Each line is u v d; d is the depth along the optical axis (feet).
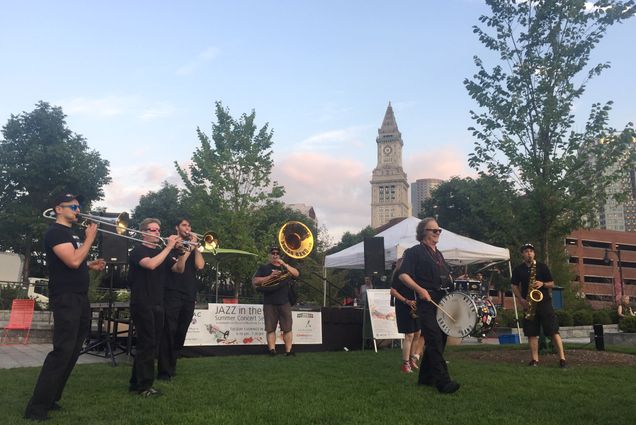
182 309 21.52
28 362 29.01
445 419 14.44
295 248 31.81
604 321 71.46
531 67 32.73
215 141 73.41
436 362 18.66
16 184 148.25
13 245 146.00
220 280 80.79
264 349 33.58
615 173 31.76
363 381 20.40
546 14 32.12
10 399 16.74
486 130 34.42
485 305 19.76
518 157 32.83
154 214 169.99
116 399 16.75
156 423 13.67
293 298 31.60
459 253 42.39
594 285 271.49
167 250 18.02
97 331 33.88
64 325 15.06
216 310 32.48
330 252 153.48
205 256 50.34
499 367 24.64
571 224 32.50
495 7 33.81
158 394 17.37
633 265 295.89
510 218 34.01
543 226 32.96
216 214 70.69
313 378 21.07
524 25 33.50
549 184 32.19
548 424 14.06
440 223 161.58
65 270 15.40
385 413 15.05
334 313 37.17
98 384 19.57
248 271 70.03
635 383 20.57
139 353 17.63
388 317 36.11
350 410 15.38
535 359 26.17
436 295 19.92
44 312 60.95
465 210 153.38
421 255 20.04
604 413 15.30
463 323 19.31
